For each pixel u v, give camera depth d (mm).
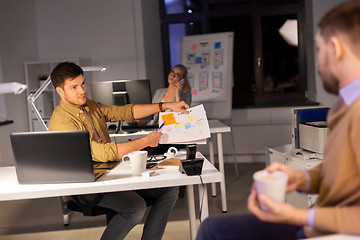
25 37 5145
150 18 5508
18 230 3213
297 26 5633
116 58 5324
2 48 4695
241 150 5297
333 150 1043
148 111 2424
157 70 5664
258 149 5258
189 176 1851
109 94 3504
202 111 2135
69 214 3537
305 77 5672
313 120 2779
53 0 5348
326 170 1085
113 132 3594
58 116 2170
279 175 1054
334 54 1009
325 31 1027
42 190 1773
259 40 5672
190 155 2061
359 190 1006
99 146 2021
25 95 5195
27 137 1803
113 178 1894
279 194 1017
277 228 1265
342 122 1022
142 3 5277
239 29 5785
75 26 5348
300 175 1196
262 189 1016
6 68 4754
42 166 1832
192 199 2023
